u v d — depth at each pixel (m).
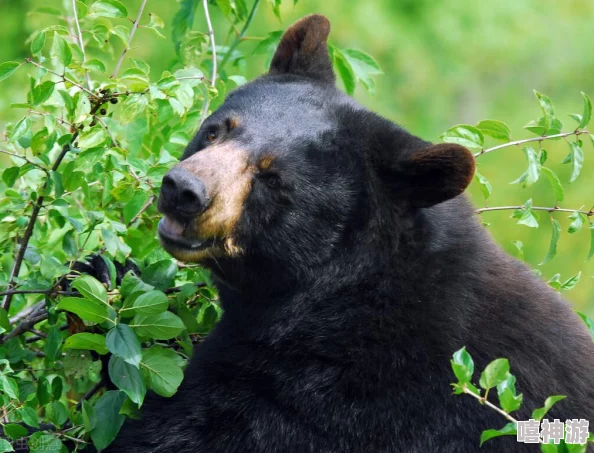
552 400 5.96
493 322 7.75
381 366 7.74
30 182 8.90
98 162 8.45
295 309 8.09
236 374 8.13
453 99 29.77
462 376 6.02
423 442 7.61
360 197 7.89
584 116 8.92
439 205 8.15
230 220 7.77
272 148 7.87
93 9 8.70
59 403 7.43
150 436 7.98
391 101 26.28
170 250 7.86
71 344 7.38
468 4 28.34
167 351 7.43
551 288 8.58
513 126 29.22
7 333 8.37
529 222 8.83
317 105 8.18
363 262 7.90
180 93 8.21
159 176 8.55
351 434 7.74
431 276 7.83
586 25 31.91
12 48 21.33
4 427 7.35
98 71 8.23
